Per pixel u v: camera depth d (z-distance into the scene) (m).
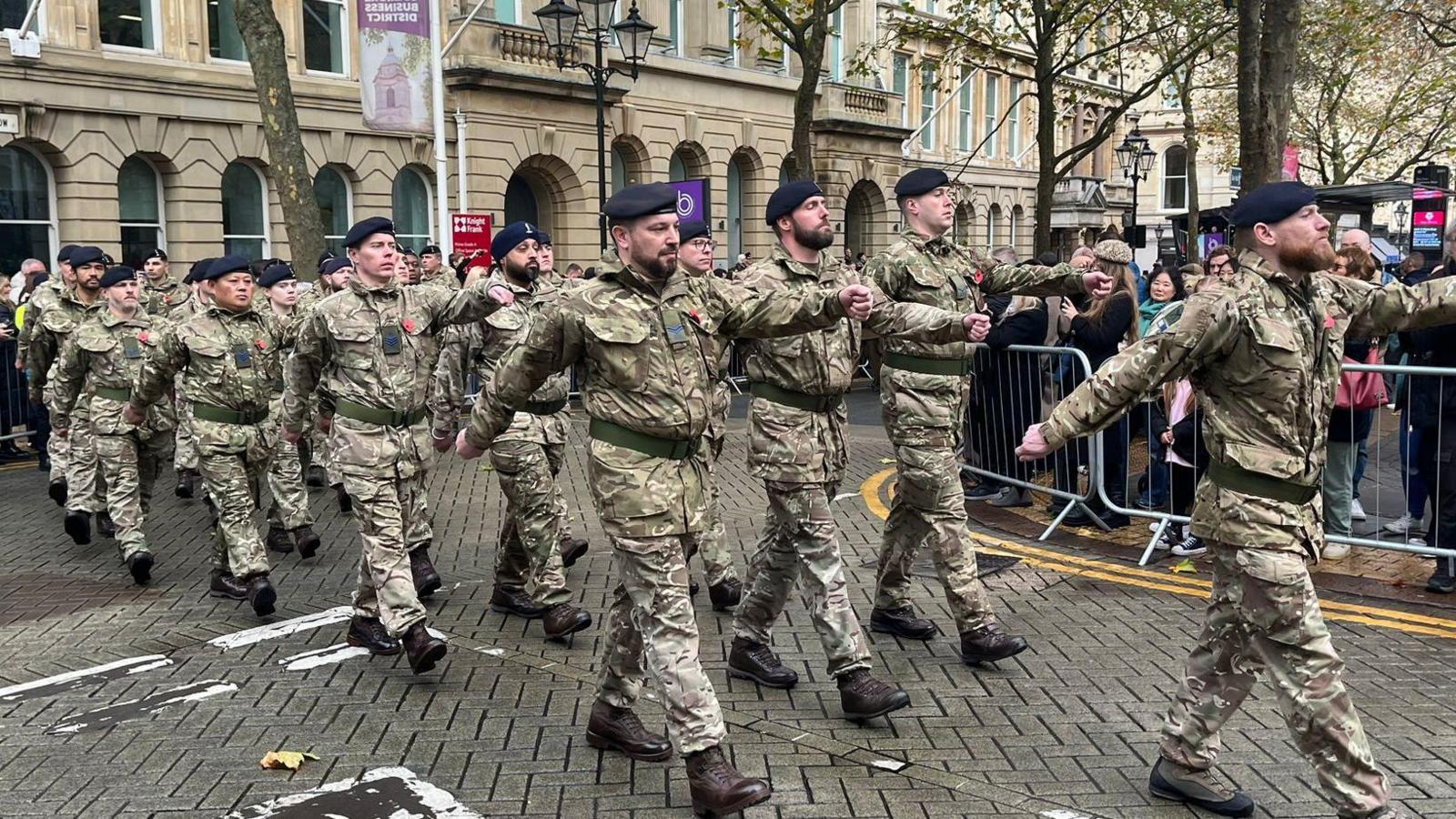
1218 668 3.74
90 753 4.47
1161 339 3.46
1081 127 46.97
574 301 3.89
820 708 4.80
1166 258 30.53
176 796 4.08
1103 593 6.45
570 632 5.75
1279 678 3.50
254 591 6.15
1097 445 7.58
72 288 9.01
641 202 3.84
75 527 7.95
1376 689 4.91
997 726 4.58
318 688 5.16
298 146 12.51
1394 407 9.19
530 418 5.77
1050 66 20.53
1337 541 6.70
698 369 3.99
